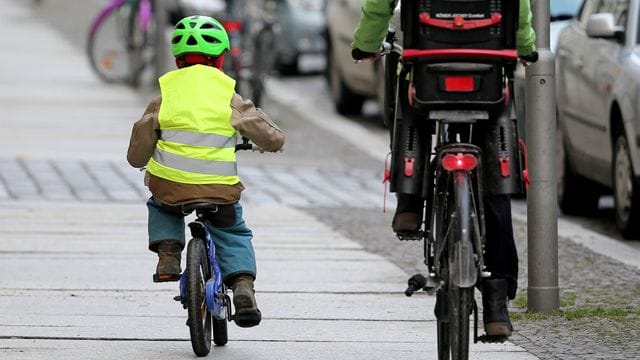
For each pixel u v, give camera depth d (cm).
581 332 2127
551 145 2261
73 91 6022
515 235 3209
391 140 1877
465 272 1622
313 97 6594
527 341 2072
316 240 3091
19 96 5803
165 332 2139
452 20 1694
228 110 1933
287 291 2498
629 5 3403
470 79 1675
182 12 7144
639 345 2027
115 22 6312
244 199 3797
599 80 3425
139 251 2884
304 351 2020
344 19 5759
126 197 3722
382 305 2384
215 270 1942
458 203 1642
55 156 4406
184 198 1903
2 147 4553
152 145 1933
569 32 3784
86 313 2277
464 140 1756
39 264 2719
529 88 2250
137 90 6141
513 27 1705
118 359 1948
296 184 4122
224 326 2036
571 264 2795
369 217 3478
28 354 1973
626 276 2652
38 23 8944
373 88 5609
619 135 3297
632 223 3253
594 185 3741
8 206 3512
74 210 3472
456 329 1648
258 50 5428
